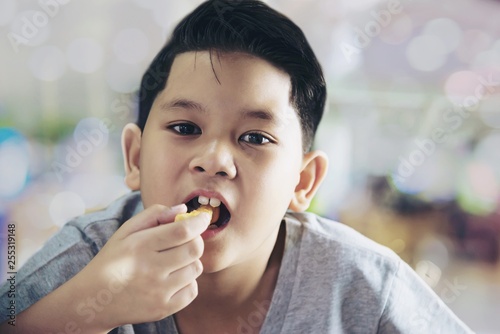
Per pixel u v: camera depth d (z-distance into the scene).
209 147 0.62
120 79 1.31
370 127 1.38
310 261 0.78
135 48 1.30
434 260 1.39
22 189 1.27
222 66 0.65
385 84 1.39
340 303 0.77
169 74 0.68
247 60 0.66
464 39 1.39
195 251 0.60
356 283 0.78
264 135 0.65
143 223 0.63
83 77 1.33
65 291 0.63
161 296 0.61
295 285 0.76
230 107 0.63
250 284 0.76
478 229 1.42
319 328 0.75
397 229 1.39
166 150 0.65
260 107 0.64
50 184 1.30
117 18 1.30
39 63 1.30
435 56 1.39
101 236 0.78
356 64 1.36
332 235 0.83
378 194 1.39
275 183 0.66
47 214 1.26
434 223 1.41
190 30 0.69
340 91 1.36
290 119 0.69
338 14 1.32
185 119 0.65
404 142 1.40
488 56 1.40
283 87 0.68
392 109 1.40
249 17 0.70
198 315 0.77
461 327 0.81
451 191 1.43
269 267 0.79
